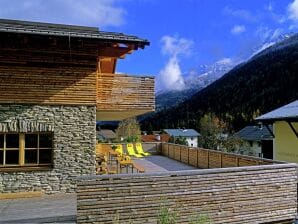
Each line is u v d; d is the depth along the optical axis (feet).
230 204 30.99
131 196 27.81
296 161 59.82
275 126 67.00
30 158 39.73
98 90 43.75
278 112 64.08
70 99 40.63
